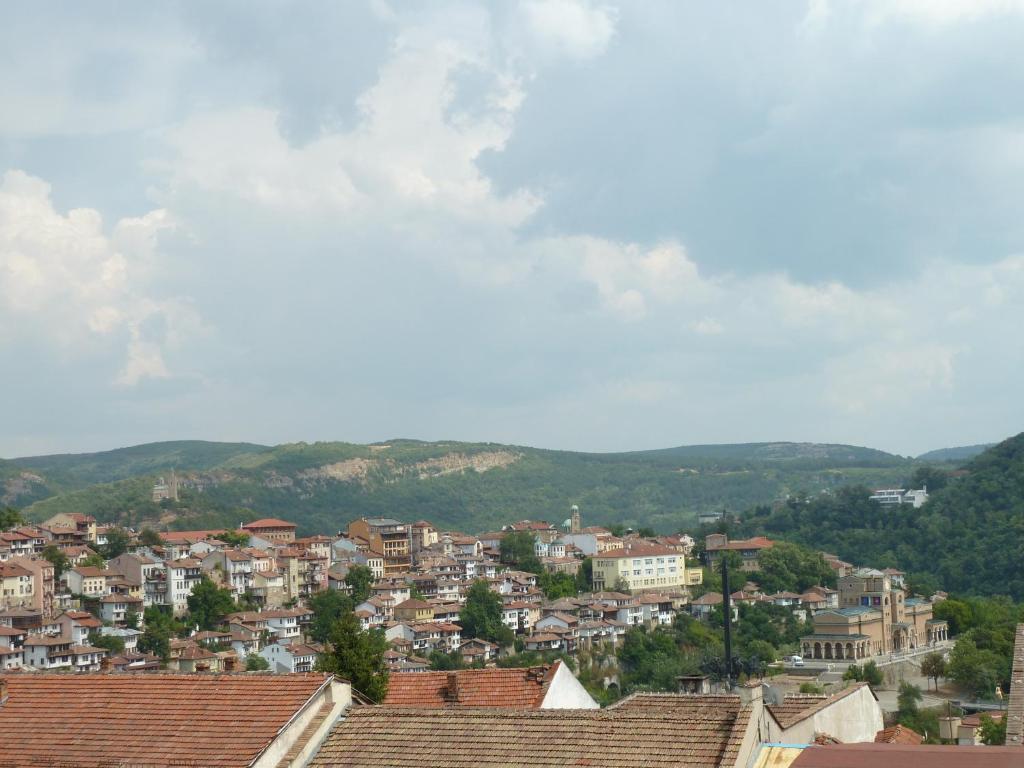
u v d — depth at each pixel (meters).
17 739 51.91
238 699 51.28
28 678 55.94
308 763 48.62
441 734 48.09
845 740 52.22
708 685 63.47
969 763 39.28
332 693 51.22
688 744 43.66
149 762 48.47
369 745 48.59
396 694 65.12
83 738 51.12
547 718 47.31
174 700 52.47
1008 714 44.94
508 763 45.25
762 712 44.34
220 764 47.19
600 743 45.03
